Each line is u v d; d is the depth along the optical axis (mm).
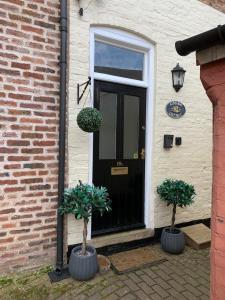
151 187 4141
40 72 3117
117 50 3918
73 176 3381
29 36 3037
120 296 2787
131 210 4086
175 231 3914
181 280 3090
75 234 3428
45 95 3156
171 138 4234
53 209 3258
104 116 3783
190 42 1596
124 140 3984
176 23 4238
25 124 3049
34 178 3125
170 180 4098
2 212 2967
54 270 3238
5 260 3010
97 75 3631
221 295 1529
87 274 3018
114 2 3633
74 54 3324
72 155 3365
